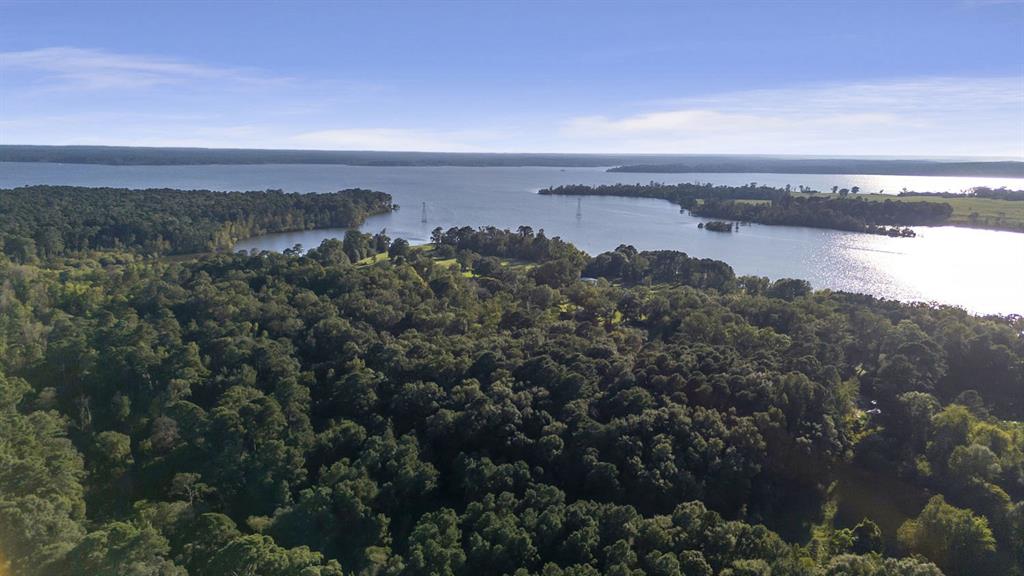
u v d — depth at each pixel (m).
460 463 86.56
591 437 86.81
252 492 83.56
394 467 84.50
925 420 94.88
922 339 118.62
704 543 69.50
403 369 106.81
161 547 66.44
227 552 65.25
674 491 81.00
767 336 122.31
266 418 90.94
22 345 115.00
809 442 89.00
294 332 125.75
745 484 84.06
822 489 89.62
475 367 105.44
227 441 88.56
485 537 69.25
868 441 95.88
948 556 73.44
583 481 83.81
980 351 118.56
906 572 65.31
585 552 67.19
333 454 89.69
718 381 97.12
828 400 94.94
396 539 78.44
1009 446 88.44
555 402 96.44
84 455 91.38
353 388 100.12
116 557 63.31
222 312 131.88
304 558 66.62
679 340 122.00
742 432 86.94
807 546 77.75
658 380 98.75
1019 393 113.81
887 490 89.38
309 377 106.62
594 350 110.38
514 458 88.06
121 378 108.81
